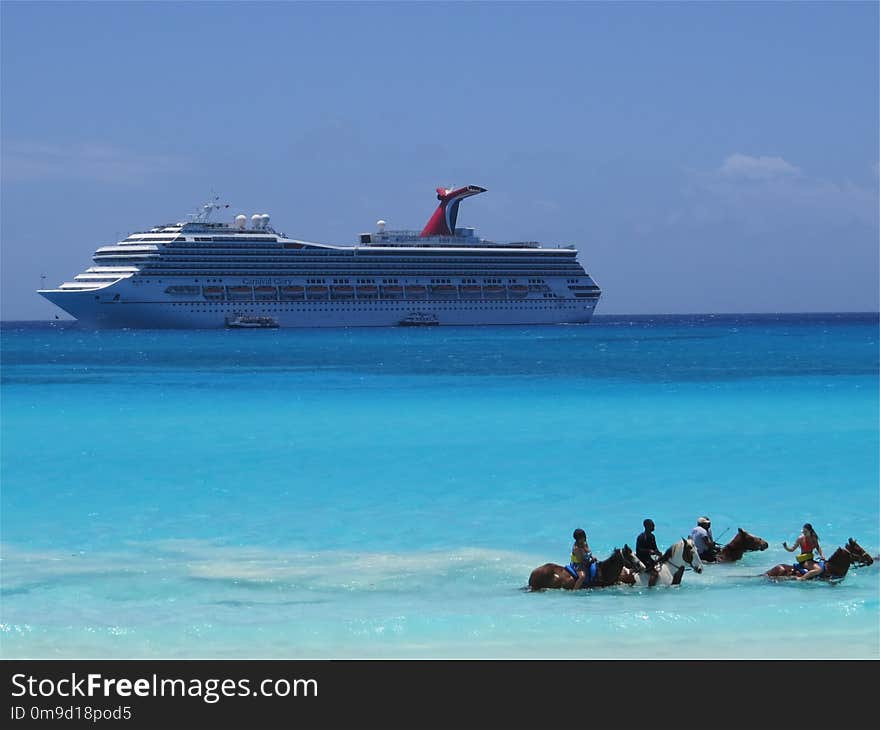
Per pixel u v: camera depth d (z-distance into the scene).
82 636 13.80
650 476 25.45
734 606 15.14
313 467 27.11
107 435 33.56
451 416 38.59
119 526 20.44
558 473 25.95
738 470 26.17
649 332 175.00
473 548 18.64
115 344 129.50
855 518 20.81
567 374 63.62
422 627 14.09
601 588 16.20
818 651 13.33
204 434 33.72
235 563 17.66
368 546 18.84
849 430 33.47
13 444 31.48
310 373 68.12
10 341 151.50
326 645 13.62
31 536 19.62
